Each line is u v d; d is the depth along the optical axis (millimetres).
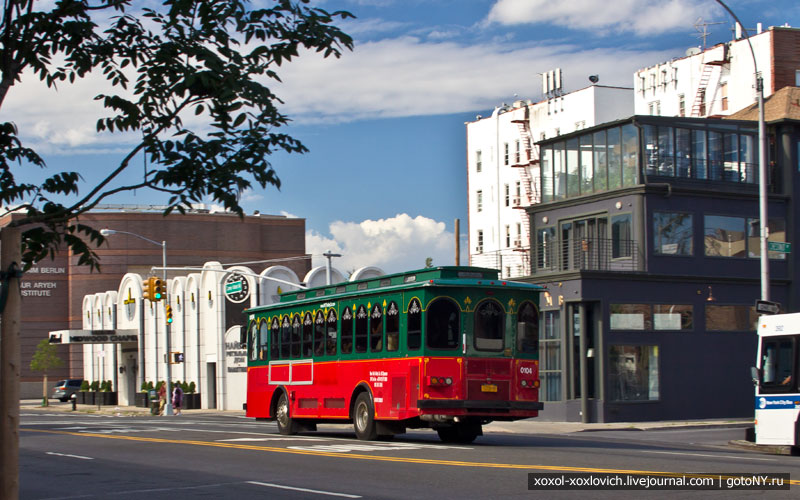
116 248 88062
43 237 8062
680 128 38531
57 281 91125
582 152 40500
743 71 63250
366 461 17203
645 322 36875
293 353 26719
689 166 38594
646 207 37219
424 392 20938
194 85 7688
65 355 92000
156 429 31188
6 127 8312
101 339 66938
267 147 7824
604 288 36219
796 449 22297
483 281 21688
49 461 19828
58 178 8094
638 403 36219
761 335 21953
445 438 23812
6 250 7812
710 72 65875
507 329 21828
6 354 7730
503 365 21672
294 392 26469
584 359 36000
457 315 21391
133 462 18859
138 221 88562
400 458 17609
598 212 39094
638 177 37469
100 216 88188
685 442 26781
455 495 12352
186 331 61656
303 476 15203
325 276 59406
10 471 7676
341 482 14195
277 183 7895
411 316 21609
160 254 88875
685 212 38062
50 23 8312
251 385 29203
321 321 25344
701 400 37594
